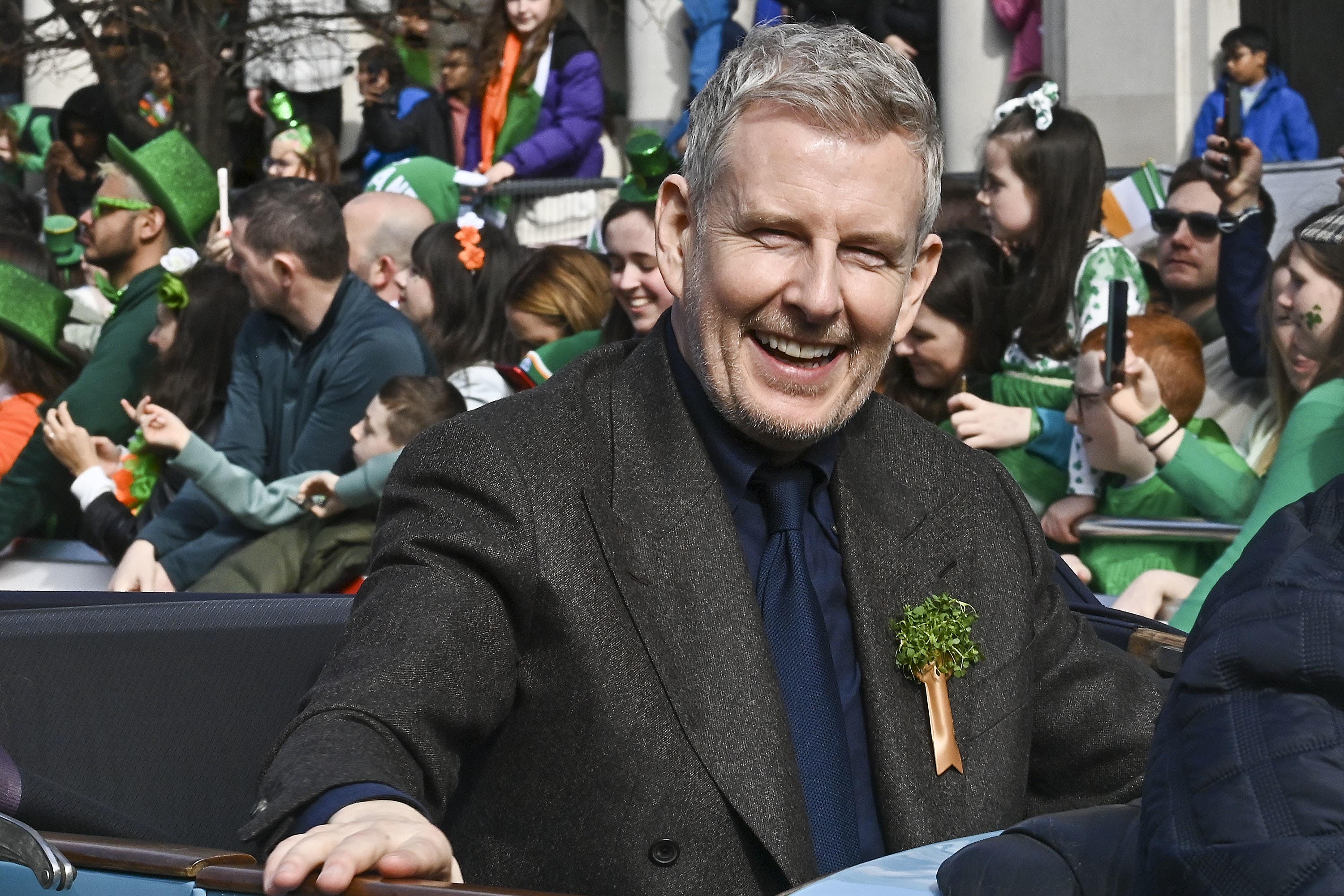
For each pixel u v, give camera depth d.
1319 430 8.59
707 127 5.22
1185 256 10.66
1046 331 10.28
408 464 5.21
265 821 4.05
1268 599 3.07
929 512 5.60
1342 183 10.18
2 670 5.74
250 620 6.01
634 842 4.84
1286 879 2.81
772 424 5.20
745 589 5.13
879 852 5.11
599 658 4.95
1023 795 5.33
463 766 5.11
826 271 5.04
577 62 16.48
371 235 13.08
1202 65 15.26
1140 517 9.64
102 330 13.26
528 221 14.73
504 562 4.90
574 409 5.35
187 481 11.71
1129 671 5.74
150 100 19.33
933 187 5.26
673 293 5.51
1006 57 16.47
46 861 3.92
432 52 19.42
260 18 20.14
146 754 5.80
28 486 13.10
